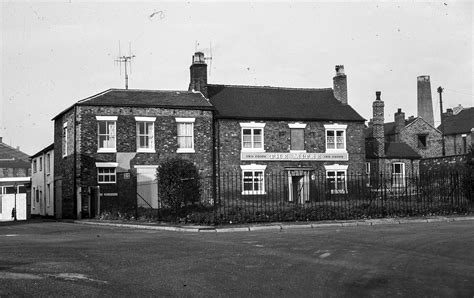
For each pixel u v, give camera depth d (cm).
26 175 6569
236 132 3681
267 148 3728
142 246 1381
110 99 3428
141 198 3128
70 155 3412
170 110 3503
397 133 5319
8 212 4244
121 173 3322
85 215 3234
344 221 2166
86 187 3262
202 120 3569
